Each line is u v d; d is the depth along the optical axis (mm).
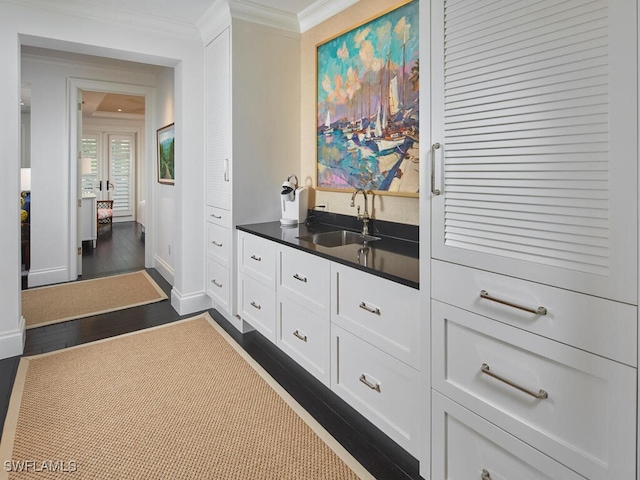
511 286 1155
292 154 3182
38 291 4059
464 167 1264
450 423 1379
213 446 1784
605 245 959
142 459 1694
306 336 2193
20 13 2562
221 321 3309
